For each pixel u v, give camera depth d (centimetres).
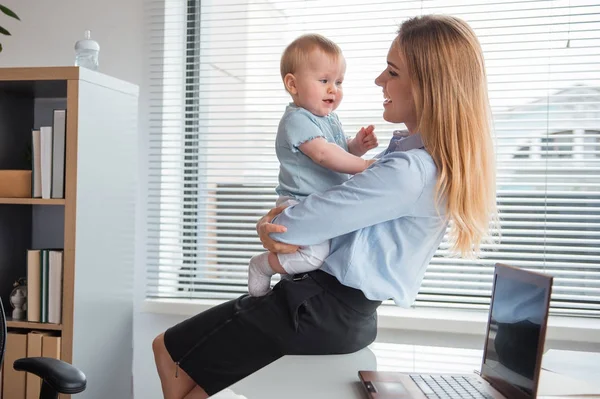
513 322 111
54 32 263
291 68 163
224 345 148
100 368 221
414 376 118
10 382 210
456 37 137
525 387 102
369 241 137
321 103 162
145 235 260
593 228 230
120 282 234
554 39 227
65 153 208
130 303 242
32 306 210
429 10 238
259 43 257
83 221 207
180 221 263
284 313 142
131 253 242
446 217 137
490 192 139
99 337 220
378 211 131
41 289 208
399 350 146
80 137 204
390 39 242
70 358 204
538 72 230
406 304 142
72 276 203
